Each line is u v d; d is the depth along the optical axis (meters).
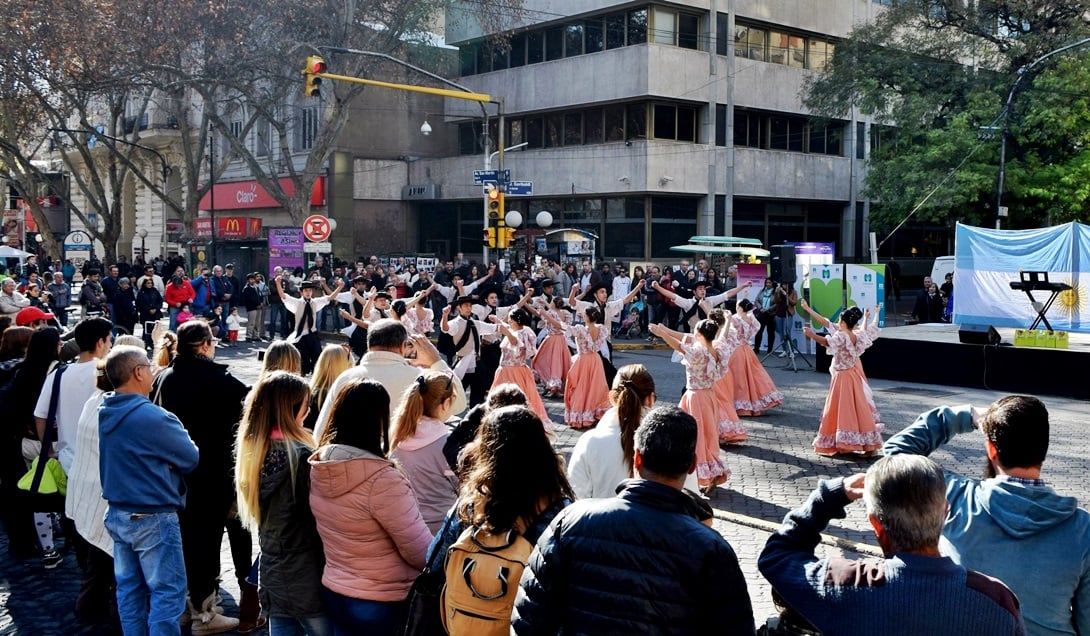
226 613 6.27
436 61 39.50
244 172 46.00
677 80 34.56
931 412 3.62
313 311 15.80
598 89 35.47
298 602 4.47
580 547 3.04
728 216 36.22
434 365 8.63
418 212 43.94
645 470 3.16
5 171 40.12
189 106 39.28
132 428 4.97
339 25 31.22
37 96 30.78
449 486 5.04
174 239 42.03
